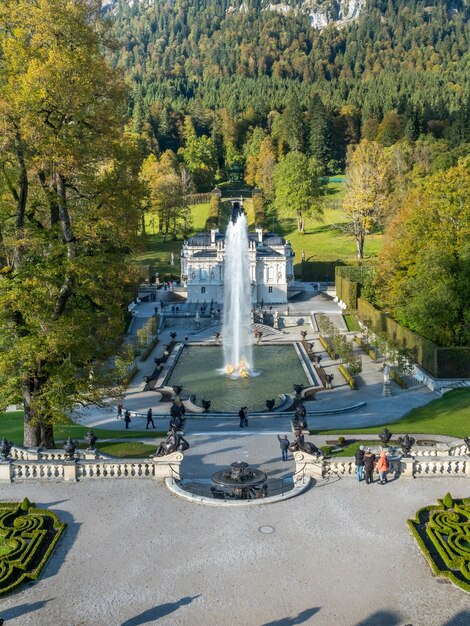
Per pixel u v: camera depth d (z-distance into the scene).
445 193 93.69
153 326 110.25
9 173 43.19
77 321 45.16
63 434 56.00
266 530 33.94
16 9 40.12
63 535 33.50
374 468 40.66
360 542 32.50
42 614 26.66
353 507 36.53
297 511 36.16
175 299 143.88
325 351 97.88
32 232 43.38
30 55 40.09
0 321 42.91
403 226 99.44
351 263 156.50
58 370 44.03
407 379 79.88
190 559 30.98
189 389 78.12
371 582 28.83
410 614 26.41
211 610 26.81
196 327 120.88
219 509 36.50
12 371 43.22
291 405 69.06
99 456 44.84
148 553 31.61
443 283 80.75
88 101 41.81
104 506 36.94
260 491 38.88
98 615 26.55
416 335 82.56
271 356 96.12
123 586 28.70
